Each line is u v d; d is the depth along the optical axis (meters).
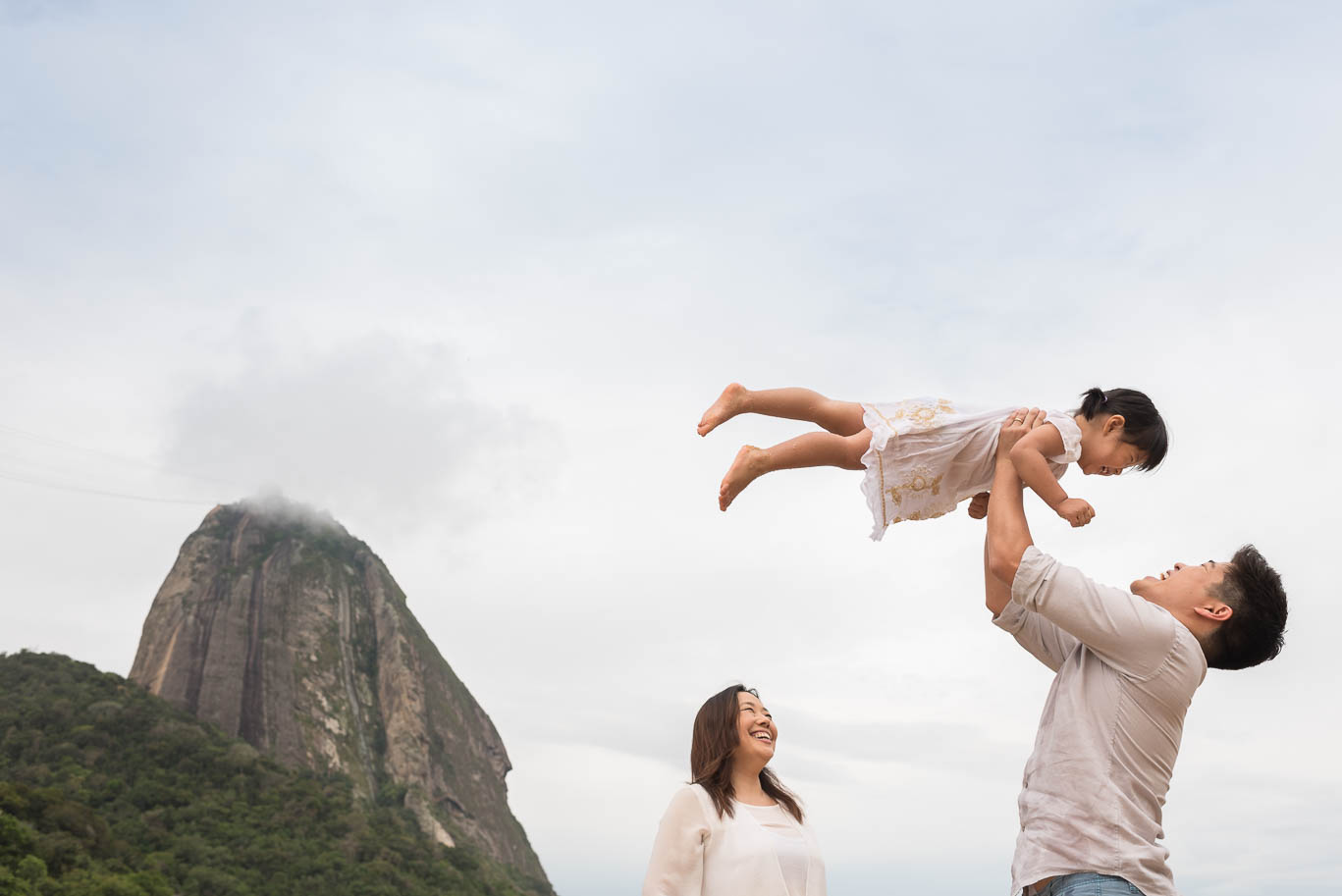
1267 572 3.68
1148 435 4.38
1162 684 3.52
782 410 5.20
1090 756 3.52
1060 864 3.45
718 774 4.84
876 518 4.75
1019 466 4.21
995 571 3.94
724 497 4.98
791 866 4.54
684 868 4.53
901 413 4.88
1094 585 3.62
